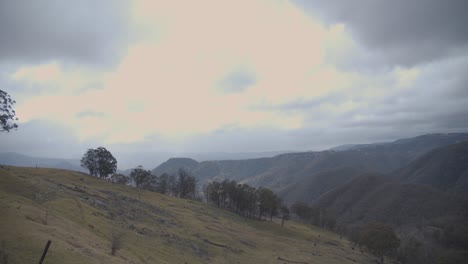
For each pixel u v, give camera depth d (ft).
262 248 386.52
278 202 602.03
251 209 606.14
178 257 251.39
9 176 268.62
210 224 435.12
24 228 135.74
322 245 491.31
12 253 110.22
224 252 326.03
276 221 634.84
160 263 211.61
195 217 452.76
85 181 470.39
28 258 109.91
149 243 253.85
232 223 493.77
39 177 358.02
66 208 232.73
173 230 341.62
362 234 497.87
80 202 280.10
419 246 617.21
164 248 260.21
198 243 325.42
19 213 156.66
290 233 534.78
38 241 124.88
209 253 306.35
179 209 482.28
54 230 150.82
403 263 552.41
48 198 253.65
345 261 409.08
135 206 385.29
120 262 142.61
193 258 268.21
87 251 137.80
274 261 332.19
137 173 593.01
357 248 541.34
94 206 301.02
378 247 447.83
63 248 126.41
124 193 470.80
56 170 491.31
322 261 378.73
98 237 196.24
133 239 240.73
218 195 634.02
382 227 480.23
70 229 175.22
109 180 583.99
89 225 217.77
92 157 575.79
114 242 166.61
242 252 345.51
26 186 262.26
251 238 422.82
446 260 571.69
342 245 533.96
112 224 256.32
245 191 601.62
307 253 405.39
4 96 281.13
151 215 370.53
